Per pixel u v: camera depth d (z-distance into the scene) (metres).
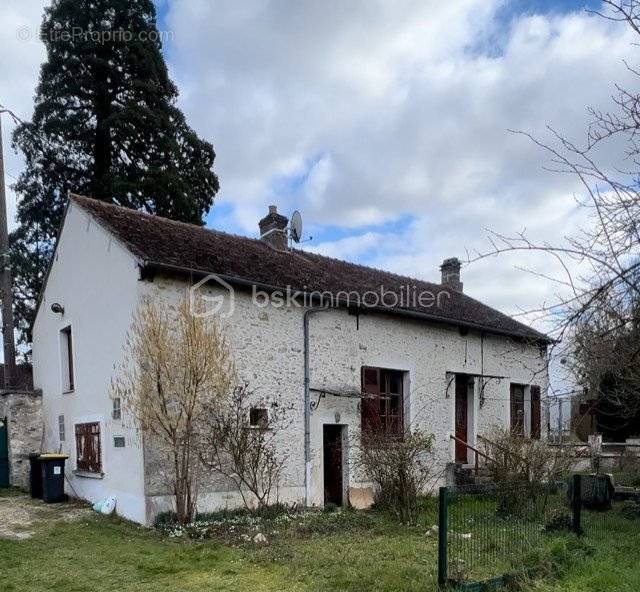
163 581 6.32
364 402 12.53
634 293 3.63
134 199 18.70
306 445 11.27
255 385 10.62
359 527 9.20
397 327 13.60
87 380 11.27
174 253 10.34
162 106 19.84
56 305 12.46
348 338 12.47
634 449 15.77
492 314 17.81
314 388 11.59
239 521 9.43
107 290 10.61
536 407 16.97
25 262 18.14
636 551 7.20
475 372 15.45
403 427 12.28
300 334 11.56
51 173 19.11
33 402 13.56
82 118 19.34
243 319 10.67
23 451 13.24
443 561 5.71
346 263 16.02
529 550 6.78
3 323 13.83
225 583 6.22
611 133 3.78
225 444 9.92
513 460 10.25
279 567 6.78
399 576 6.15
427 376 14.10
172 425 9.28
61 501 11.12
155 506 9.20
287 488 10.89
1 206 14.07
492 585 5.69
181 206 18.94
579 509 8.20
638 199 3.56
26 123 18.61
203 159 20.84
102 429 10.59
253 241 14.02
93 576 6.48
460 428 15.23
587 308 3.76
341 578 6.21
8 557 7.16
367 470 10.75
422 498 12.18
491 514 6.96
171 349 9.46
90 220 11.36
